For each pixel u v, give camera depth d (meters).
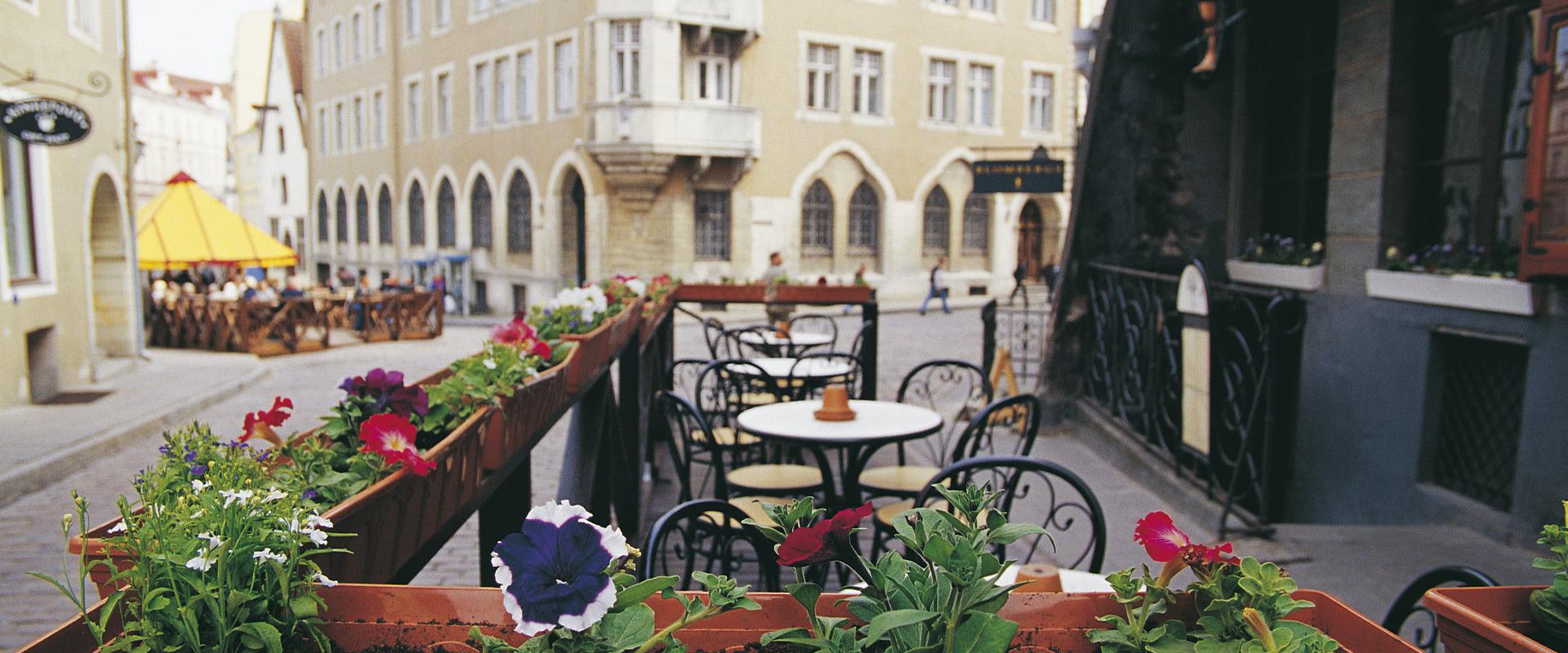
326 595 1.25
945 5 27.77
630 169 23.31
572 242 26.41
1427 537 4.74
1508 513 4.70
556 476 7.46
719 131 23.67
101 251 14.15
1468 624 1.39
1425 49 5.43
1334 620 1.26
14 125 9.69
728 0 23.70
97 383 12.38
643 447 6.88
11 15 10.30
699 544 4.31
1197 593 1.23
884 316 23.84
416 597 1.25
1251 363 5.18
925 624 1.16
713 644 1.23
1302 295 6.41
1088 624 1.25
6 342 10.16
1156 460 6.19
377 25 35.22
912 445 7.80
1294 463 6.52
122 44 13.91
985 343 8.80
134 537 1.23
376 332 20.14
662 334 7.87
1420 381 5.18
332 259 40.81
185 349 17.95
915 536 1.17
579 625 1.02
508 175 27.97
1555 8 4.04
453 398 2.41
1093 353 8.02
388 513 1.85
